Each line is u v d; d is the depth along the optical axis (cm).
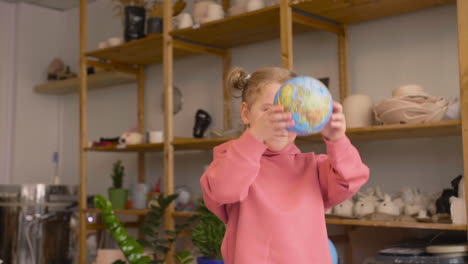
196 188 342
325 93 96
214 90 338
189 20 300
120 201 334
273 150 113
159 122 368
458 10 195
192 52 333
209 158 337
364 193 252
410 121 212
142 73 376
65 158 436
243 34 299
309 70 295
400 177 259
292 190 110
